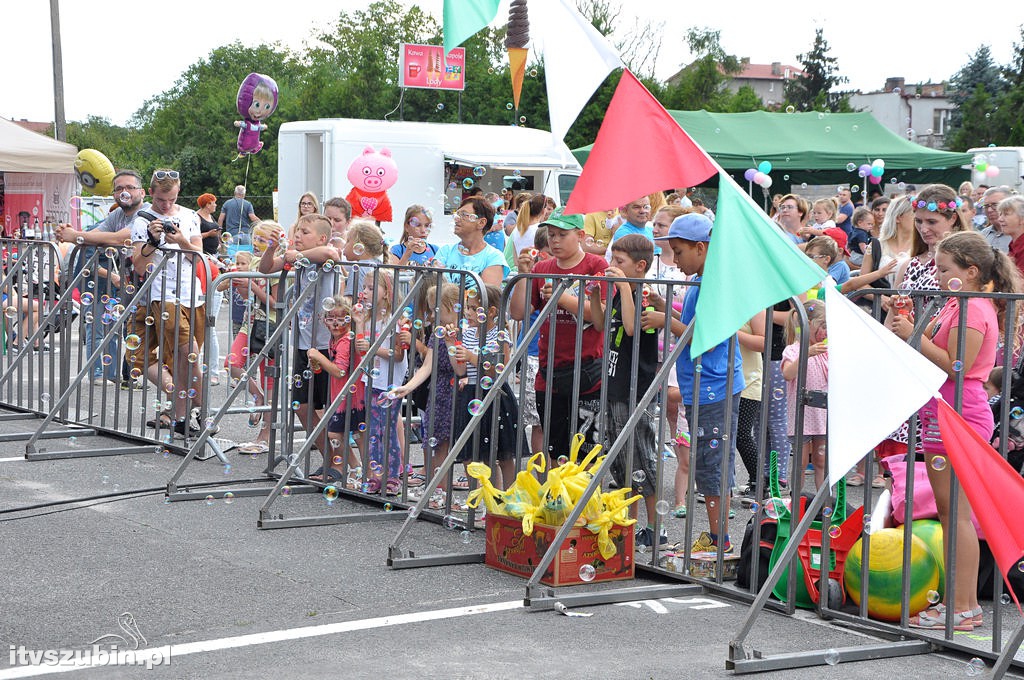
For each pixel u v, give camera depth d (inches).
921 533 158.4
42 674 127.8
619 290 189.2
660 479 176.4
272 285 282.8
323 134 594.2
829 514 155.6
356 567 176.7
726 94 1556.3
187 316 282.0
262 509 199.5
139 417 301.6
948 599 144.8
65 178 668.7
